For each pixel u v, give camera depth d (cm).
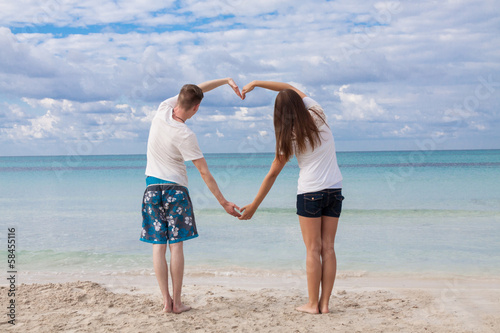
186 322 281
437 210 1027
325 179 295
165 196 301
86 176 2498
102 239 684
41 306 320
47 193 1538
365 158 6100
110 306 322
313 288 305
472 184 1681
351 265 499
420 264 501
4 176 2650
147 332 260
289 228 783
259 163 4144
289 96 297
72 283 398
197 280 439
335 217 304
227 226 810
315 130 293
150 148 308
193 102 309
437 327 272
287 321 285
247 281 434
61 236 710
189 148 300
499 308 319
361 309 318
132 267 497
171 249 306
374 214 977
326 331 263
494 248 591
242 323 280
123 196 1419
